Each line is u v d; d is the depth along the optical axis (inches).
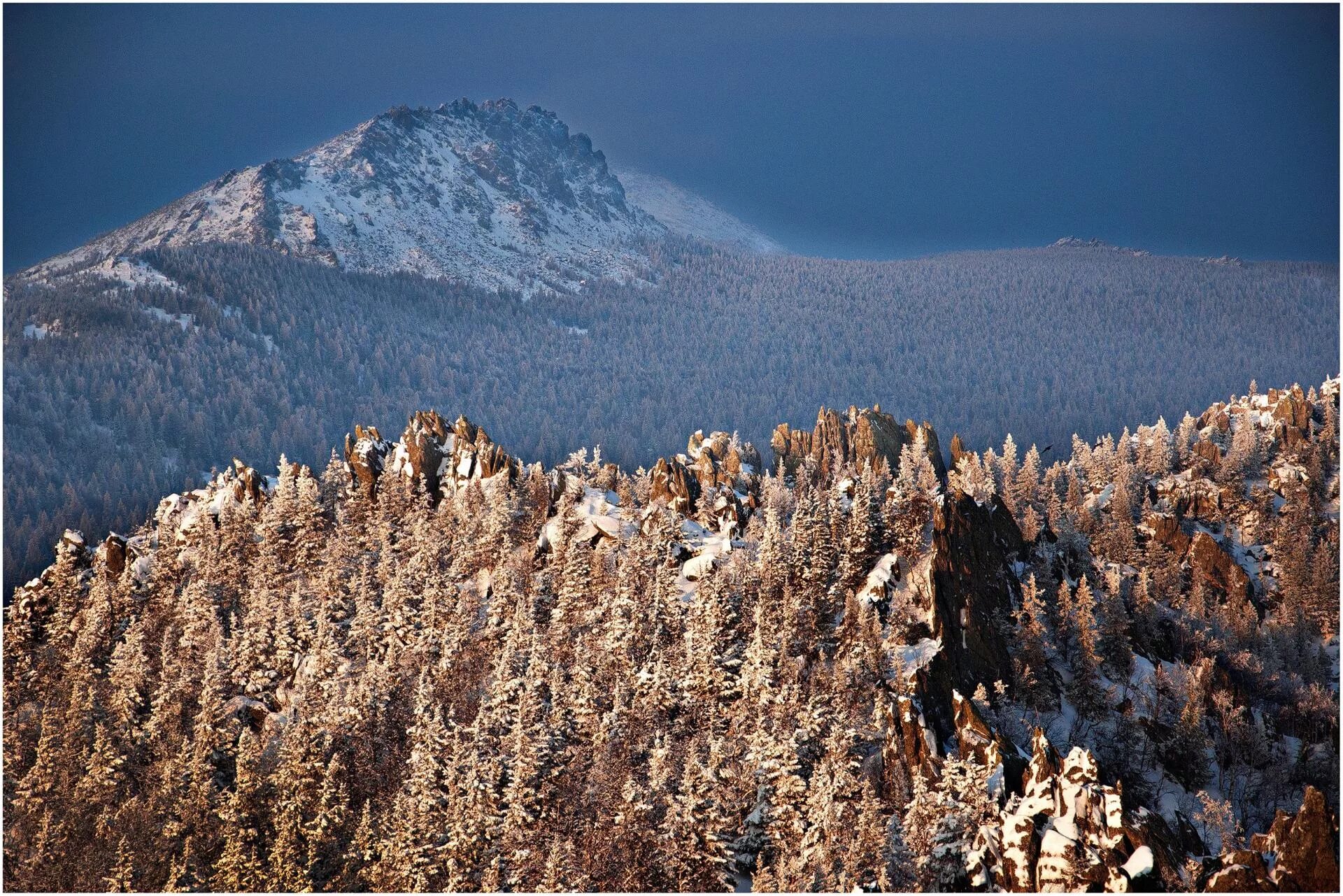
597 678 7091.5
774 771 5826.8
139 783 6983.3
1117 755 6412.4
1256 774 6643.7
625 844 5713.6
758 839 5669.3
